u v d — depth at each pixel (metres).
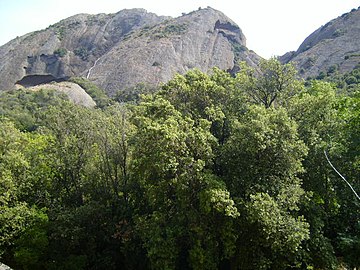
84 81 96.94
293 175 19.45
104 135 25.70
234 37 122.38
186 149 18.33
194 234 18.56
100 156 26.25
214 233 18.20
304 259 18.52
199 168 17.56
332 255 18.95
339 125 21.98
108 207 24.81
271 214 16.55
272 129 18.56
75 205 26.27
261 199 16.62
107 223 24.08
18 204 23.42
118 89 95.69
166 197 20.16
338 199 21.72
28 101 70.62
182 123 18.86
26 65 113.31
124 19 139.88
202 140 18.02
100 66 110.88
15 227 22.09
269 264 18.23
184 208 18.64
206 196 16.81
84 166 26.62
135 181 24.91
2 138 26.08
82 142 26.30
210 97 22.31
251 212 16.56
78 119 26.38
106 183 26.33
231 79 23.03
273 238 17.12
